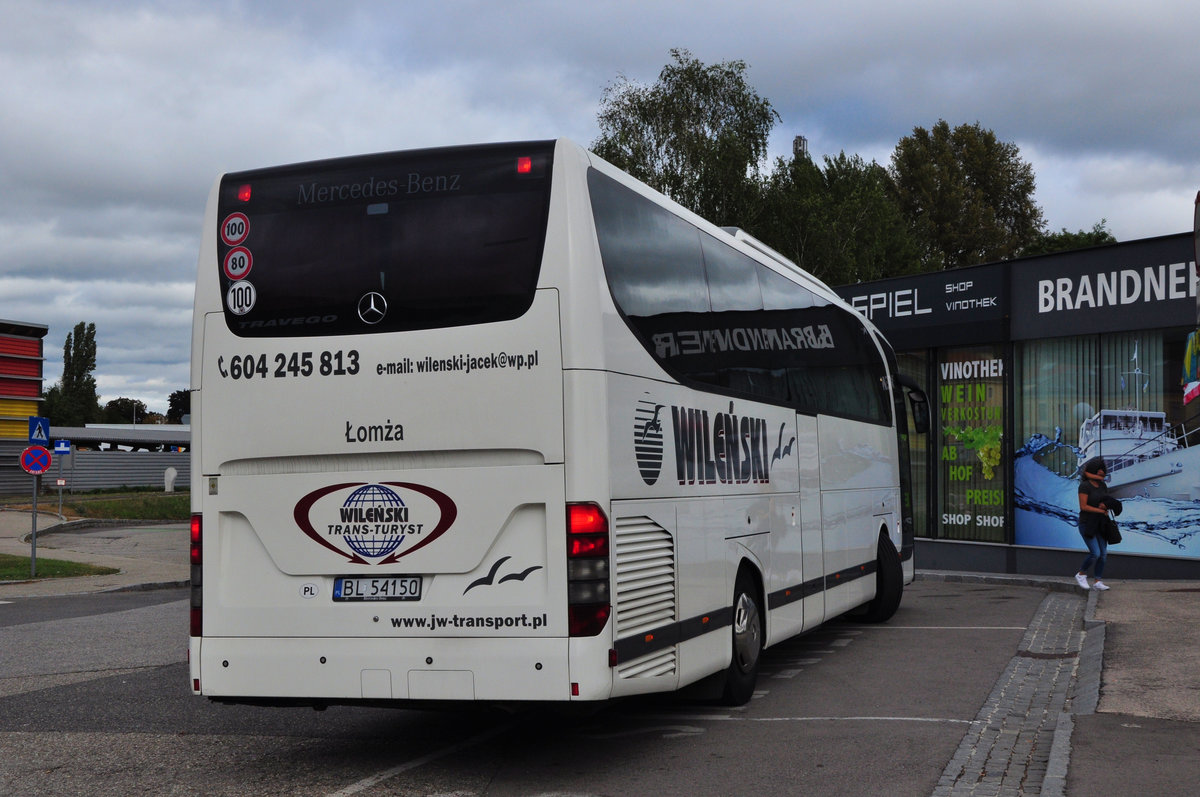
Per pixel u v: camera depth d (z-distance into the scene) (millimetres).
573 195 6871
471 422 6816
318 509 7074
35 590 21328
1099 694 8711
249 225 7371
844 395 13312
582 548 6637
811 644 12867
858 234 60094
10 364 59844
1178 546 18703
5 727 8664
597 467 6711
